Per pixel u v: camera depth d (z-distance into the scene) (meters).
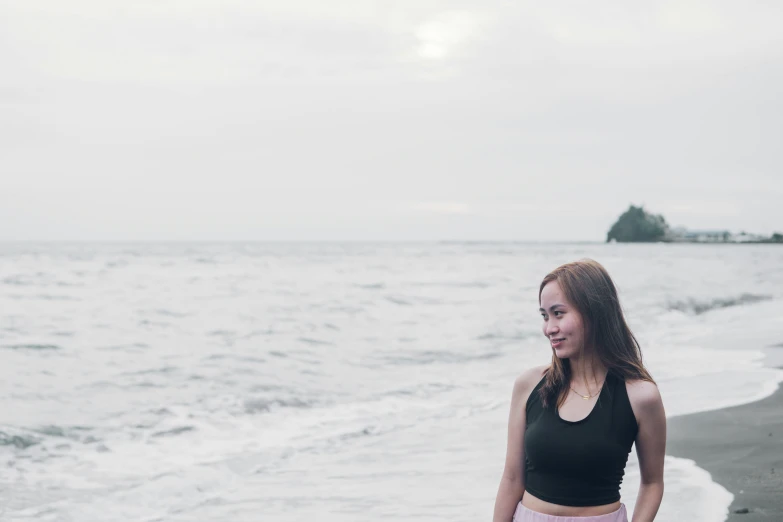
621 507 2.71
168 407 9.54
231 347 14.90
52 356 13.62
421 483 5.96
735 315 21.38
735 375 10.57
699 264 52.97
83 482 6.54
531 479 2.77
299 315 20.16
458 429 8.04
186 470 6.71
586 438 2.62
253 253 65.94
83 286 27.44
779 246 144.12
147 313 20.17
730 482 5.52
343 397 10.14
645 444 2.69
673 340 15.34
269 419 8.88
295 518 5.20
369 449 7.23
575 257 60.47
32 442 7.89
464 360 13.63
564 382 2.76
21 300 22.83
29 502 5.98
